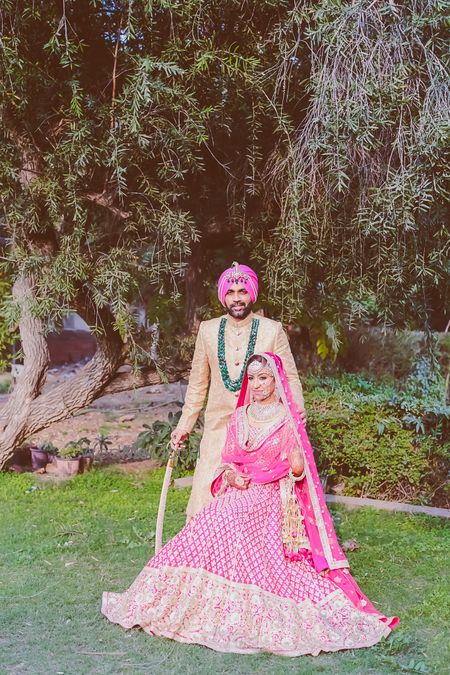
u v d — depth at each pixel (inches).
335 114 203.3
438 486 292.5
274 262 250.2
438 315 337.7
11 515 253.6
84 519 250.7
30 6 222.2
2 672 143.5
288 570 166.7
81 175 241.6
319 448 283.0
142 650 154.9
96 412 441.1
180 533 165.5
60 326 263.7
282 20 223.6
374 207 216.8
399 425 283.9
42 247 268.7
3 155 240.2
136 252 261.3
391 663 151.0
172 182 238.5
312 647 155.7
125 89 217.5
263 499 168.7
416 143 205.2
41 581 192.9
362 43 204.2
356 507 271.0
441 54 211.6
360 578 201.8
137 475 315.0
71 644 156.9
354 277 244.1
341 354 319.9
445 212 231.8
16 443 307.7
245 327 187.5
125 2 217.3
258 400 175.9
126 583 193.0
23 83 225.0
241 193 261.3
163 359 304.3
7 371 547.5
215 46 225.9
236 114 243.6
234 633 157.4
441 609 178.4
